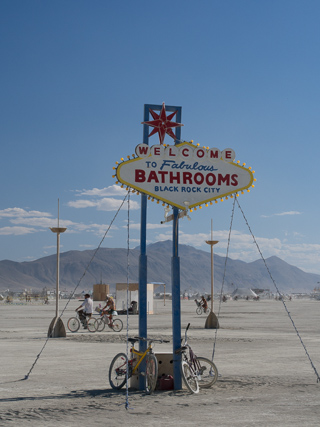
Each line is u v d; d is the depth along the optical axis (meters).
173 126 11.92
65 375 13.14
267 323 35.28
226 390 10.98
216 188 11.84
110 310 27.81
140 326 11.55
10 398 10.31
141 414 8.85
